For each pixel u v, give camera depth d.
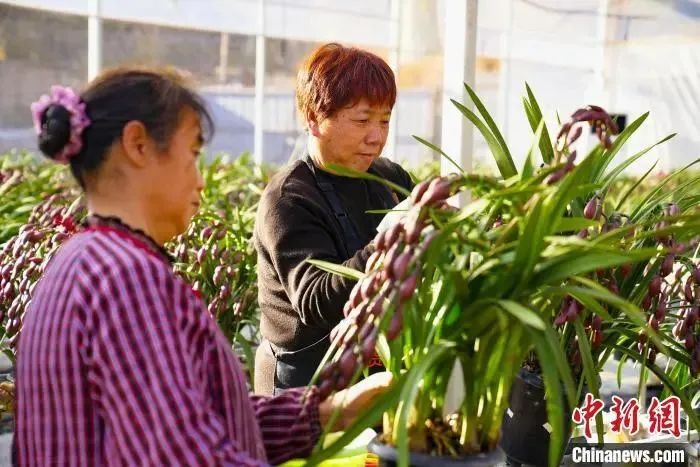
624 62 6.68
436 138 7.20
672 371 1.99
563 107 7.36
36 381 1.07
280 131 7.01
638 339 1.70
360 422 1.12
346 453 1.61
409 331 1.29
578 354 1.70
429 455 1.22
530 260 1.16
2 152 5.68
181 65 6.29
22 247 2.47
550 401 1.11
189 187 1.19
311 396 1.36
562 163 1.19
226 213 3.56
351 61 1.88
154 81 1.15
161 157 1.14
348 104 1.87
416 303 1.25
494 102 7.60
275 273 1.92
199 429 1.01
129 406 1.01
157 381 1.01
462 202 1.79
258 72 6.23
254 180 4.90
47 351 1.05
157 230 1.20
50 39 5.73
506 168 1.64
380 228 1.68
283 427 1.34
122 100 1.13
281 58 6.84
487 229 1.37
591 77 6.98
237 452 1.03
